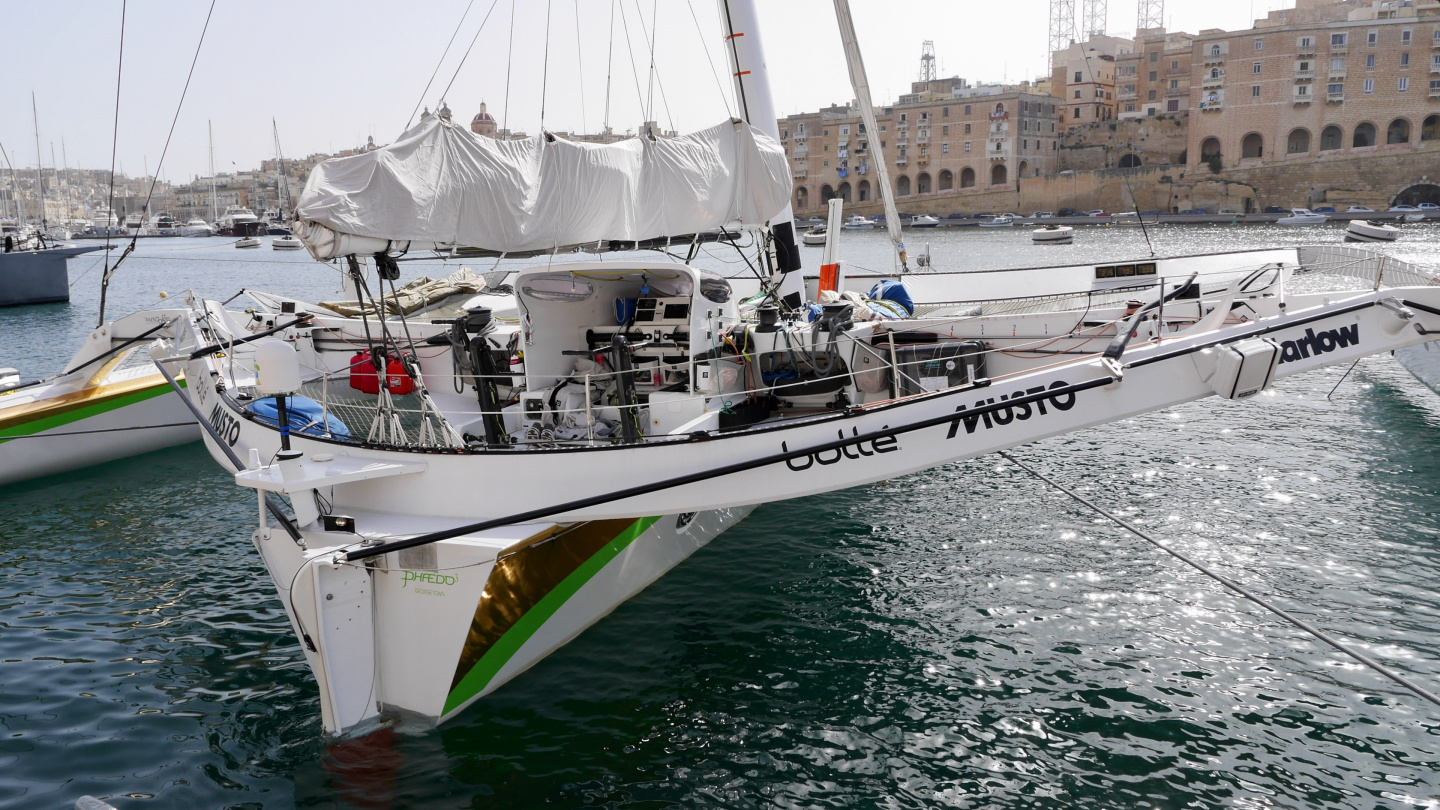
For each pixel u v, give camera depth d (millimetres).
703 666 6270
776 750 5363
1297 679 6039
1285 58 86000
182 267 51219
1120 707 5750
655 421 6930
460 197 5520
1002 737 5465
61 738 5527
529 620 5941
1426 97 80875
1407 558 7828
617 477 5523
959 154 104062
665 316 7238
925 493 9883
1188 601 7168
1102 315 8820
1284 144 87500
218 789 5035
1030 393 5629
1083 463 10906
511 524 5344
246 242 76938
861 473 5551
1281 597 7180
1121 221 85562
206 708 5891
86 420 11586
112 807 4660
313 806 4898
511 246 5887
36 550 8812
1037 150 103812
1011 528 8797
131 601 7625
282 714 5793
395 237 5184
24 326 26406
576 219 6297
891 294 10773
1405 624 6695
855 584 7570
